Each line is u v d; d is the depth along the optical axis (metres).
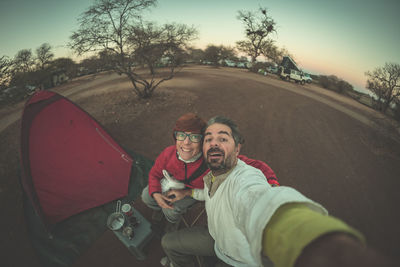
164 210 2.56
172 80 18.16
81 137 3.92
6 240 3.18
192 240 1.45
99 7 7.89
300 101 14.09
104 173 4.07
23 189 4.09
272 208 0.55
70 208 3.45
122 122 8.17
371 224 4.20
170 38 9.91
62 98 3.59
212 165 1.03
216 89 15.29
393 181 5.70
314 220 0.42
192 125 1.70
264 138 7.77
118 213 2.62
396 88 14.12
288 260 0.40
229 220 1.00
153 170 2.32
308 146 7.39
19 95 8.06
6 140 6.68
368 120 11.12
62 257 2.98
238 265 1.16
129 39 8.91
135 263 2.86
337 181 5.52
